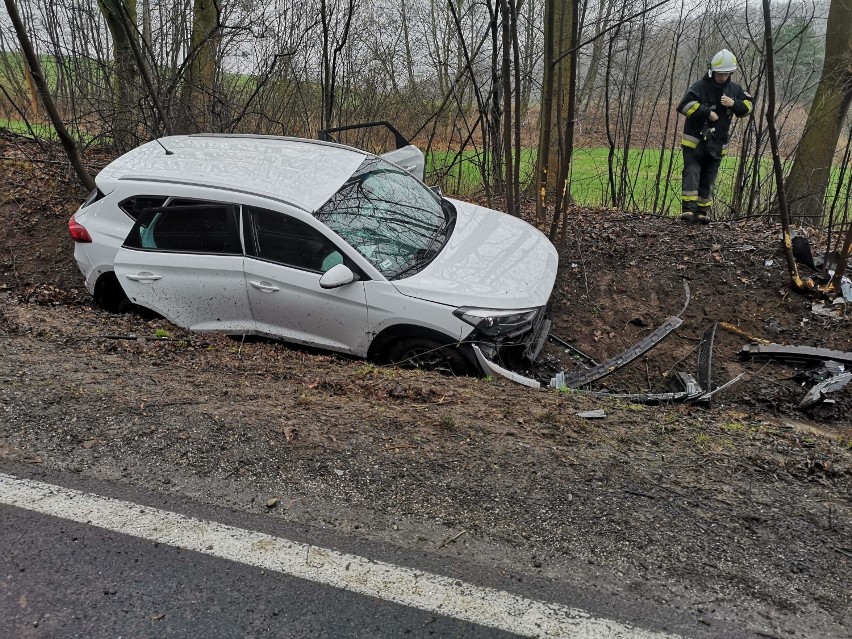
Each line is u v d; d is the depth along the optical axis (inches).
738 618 90.0
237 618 88.1
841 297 238.4
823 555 103.3
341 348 198.1
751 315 236.7
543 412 154.7
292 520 108.0
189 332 207.5
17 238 291.4
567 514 111.3
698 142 301.0
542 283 199.8
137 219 211.3
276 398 154.3
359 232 195.8
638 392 202.2
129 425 135.3
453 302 182.9
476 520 109.1
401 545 102.6
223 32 354.0
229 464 123.0
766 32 207.6
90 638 84.9
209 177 206.8
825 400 179.9
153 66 341.1
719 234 291.0
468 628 87.0
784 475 127.5
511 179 288.8
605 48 399.5
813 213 350.6
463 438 136.6
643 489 119.7
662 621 88.9
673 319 219.8
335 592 92.8
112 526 105.6
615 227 307.4
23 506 109.7
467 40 422.0
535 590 93.9
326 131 290.2
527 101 385.4
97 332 198.1
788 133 393.4
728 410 181.3
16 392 147.3
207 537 103.4
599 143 505.7
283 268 195.6
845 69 340.5
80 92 374.3
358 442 132.5
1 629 86.1
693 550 103.4
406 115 432.8
